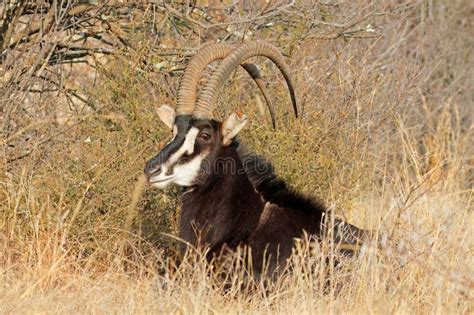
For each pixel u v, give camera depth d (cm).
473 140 5753
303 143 4059
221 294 3148
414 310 2992
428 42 6397
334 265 3238
